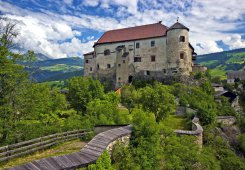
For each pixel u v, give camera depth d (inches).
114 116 1159.0
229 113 2084.2
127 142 750.5
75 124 903.1
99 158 548.1
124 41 2908.5
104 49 3043.8
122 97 2010.3
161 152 765.3
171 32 2576.3
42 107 1115.9
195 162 792.3
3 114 830.5
